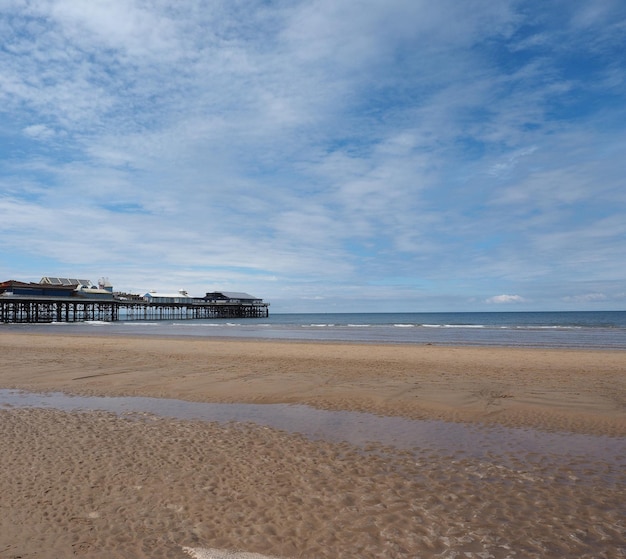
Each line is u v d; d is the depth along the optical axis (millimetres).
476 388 11812
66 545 4074
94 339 29516
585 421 8555
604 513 4699
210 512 4746
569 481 5594
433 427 8234
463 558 3855
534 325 59750
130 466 6105
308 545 4090
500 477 5742
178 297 100125
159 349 22344
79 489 5324
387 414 9258
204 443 7219
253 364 16688
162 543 4125
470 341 30828
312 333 41344
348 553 3951
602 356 19062
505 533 4289
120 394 11391
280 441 7344
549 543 4098
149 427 8227
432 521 4535
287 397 10930
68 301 75750
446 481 5605
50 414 9250
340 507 4859
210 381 13070
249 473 5879
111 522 4520
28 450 6797
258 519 4590
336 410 9625
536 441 7336
